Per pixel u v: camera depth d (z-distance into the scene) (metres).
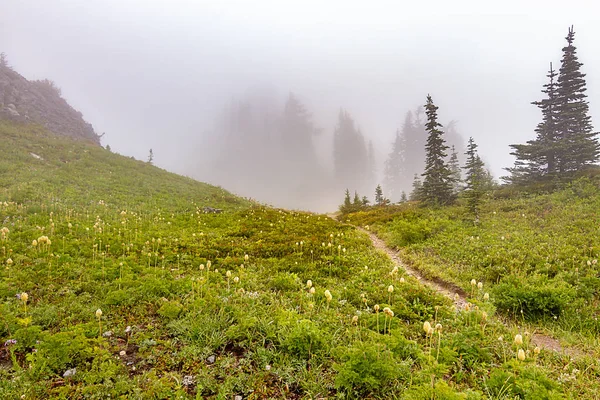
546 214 18.11
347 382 4.55
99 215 17.14
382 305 7.88
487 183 34.44
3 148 29.23
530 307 8.69
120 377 4.73
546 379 4.54
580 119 26.62
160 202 24.67
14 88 51.28
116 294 7.30
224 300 7.54
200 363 5.28
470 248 14.15
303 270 11.36
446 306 8.50
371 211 31.88
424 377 4.70
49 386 4.47
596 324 7.92
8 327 5.61
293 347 5.50
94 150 40.62
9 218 14.00
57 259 9.56
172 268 10.53
